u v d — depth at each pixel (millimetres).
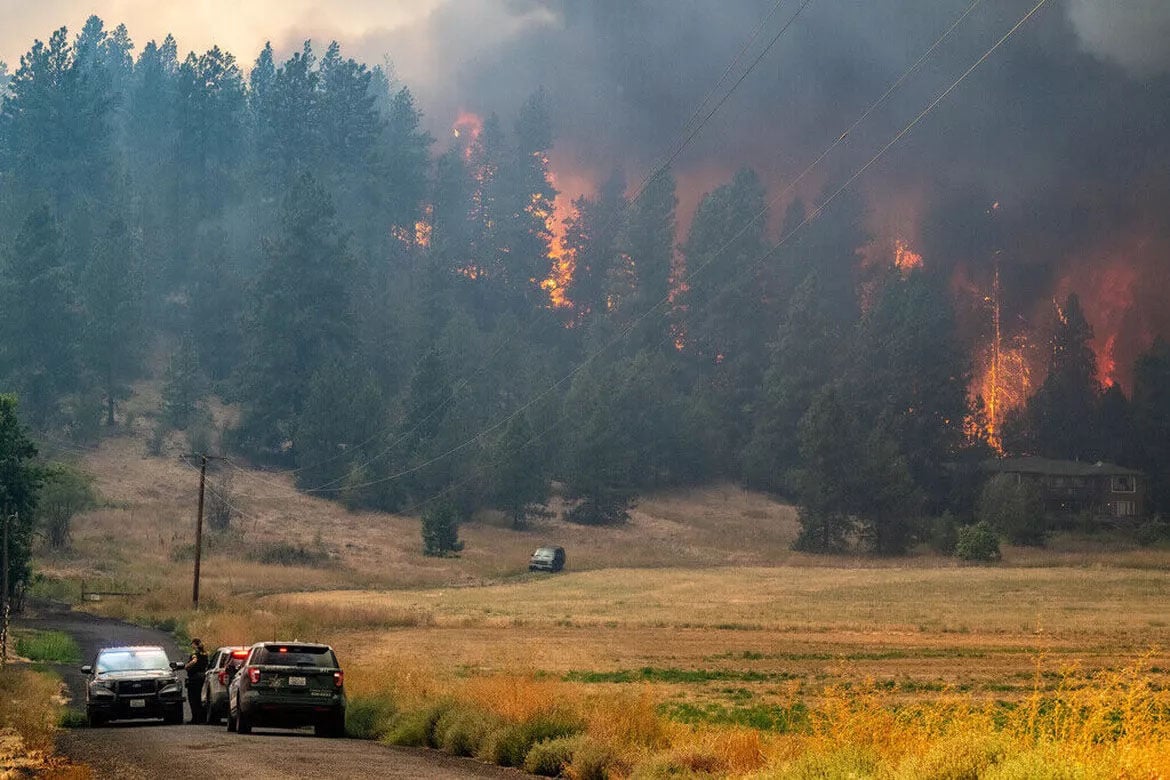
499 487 199625
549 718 22875
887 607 104312
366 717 30422
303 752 23969
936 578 139125
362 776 19500
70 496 146125
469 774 20469
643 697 24609
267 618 79750
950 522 197750
